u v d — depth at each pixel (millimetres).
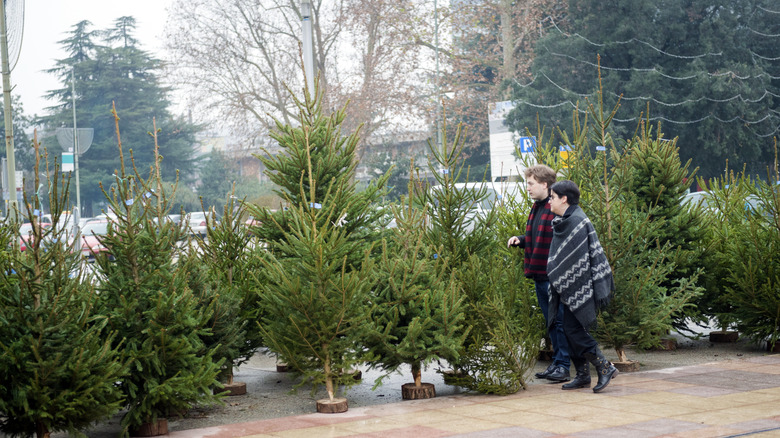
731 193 10445
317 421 5734
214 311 6312
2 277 4871
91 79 73688
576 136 8188
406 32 41688
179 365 5461
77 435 4824
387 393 6988
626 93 38219
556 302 6691
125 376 5309
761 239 8555
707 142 38000
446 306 6254
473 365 6637
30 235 4914
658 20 38750
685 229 8828
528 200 9430
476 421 5516
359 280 5969
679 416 5414
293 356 6016
